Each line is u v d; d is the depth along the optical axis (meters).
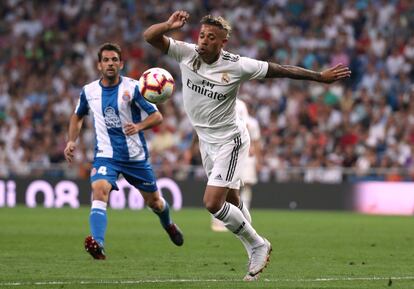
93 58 52.72
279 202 41.28
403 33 49.91
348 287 13.70
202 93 14.97
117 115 18.73
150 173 19.31
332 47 49.78
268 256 14.99
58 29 55.03
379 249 21.25
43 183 43.16
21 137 47.66
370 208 40.19
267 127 45.53
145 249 20.86
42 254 19.25
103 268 16.52
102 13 55.00
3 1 56.56
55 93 50.62
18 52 53.94
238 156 15.21
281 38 51.41
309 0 52.31
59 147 45.97
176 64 50.91
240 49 51.28
